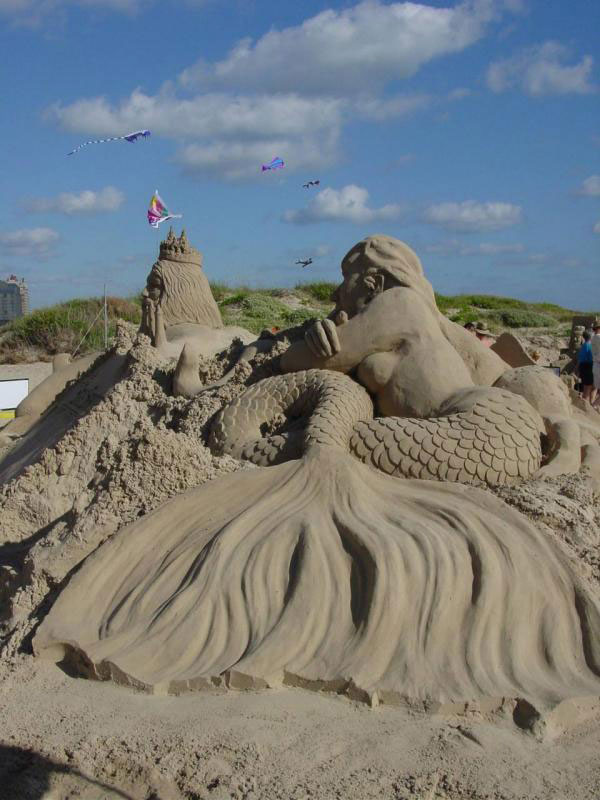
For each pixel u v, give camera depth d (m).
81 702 2.83
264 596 3.09
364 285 4.50
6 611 3.55
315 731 2.58
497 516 3.30
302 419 4.11
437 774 2.37
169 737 2.58
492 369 4.57
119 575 3.34
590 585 3.10
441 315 4.67
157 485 3.62
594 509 3.58
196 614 3.05
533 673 2.82
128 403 4.77
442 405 4.07
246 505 3.46
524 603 3.00
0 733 2.69
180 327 6.46
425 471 3.71
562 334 19.16
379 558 3.02
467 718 2.64
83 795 2.44
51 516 4.32
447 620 2.94
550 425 4.03
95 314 19.09
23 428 6.46
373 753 2.47
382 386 4.24
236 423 4.16
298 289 23.34
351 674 2.76
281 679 2.85
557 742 2.56
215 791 2.38
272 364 4.66
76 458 4.52
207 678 2.84
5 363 17.19
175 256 6.75
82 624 3.19
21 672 3.05
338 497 3.39
